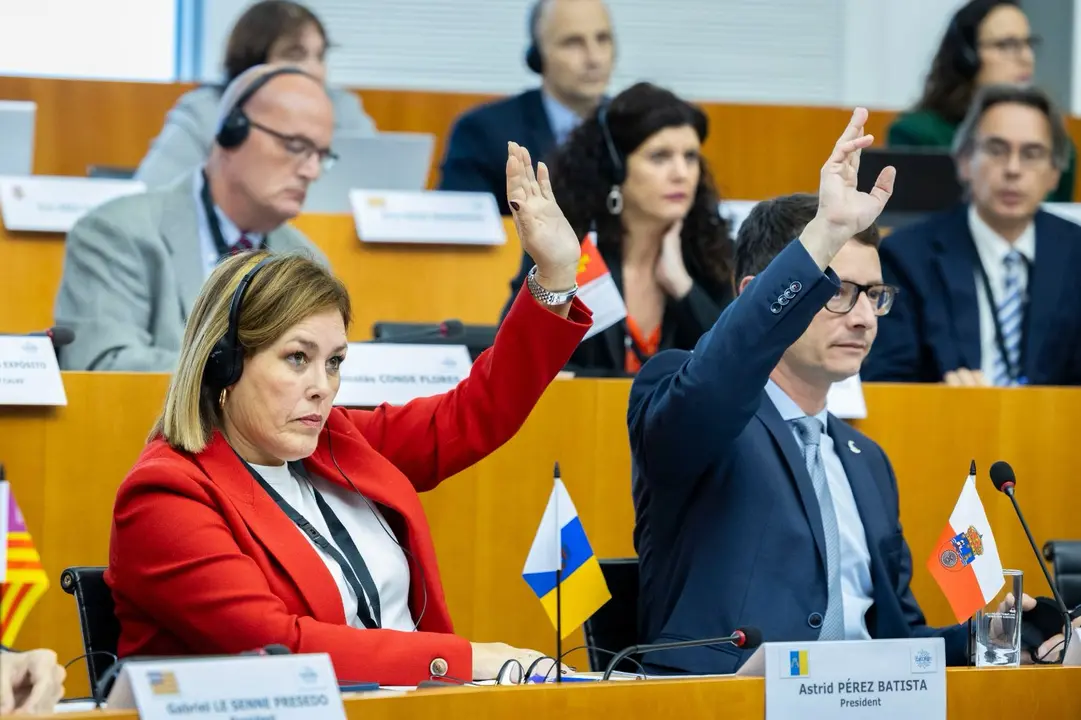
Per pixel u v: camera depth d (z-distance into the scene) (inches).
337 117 670.5
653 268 520.1
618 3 1024.9
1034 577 455.2
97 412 393.7
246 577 276.2
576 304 338.3
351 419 339.3
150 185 609.9
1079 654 284.2
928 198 627.2
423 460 338.3
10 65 897.5
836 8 1034.7
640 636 343.0
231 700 208.7
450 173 687.7
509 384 335.9
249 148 507.8
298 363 295.3
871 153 624.1
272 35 628.1
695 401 312.0
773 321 307.7
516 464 424.5
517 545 423.5
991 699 270.1
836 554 334.6
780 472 335.9
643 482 349.7
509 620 422.6
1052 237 557.9
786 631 321.1
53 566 389.4
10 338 391.5
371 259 580.7
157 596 278.2
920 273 544.7
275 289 294.0
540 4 697.6
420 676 275.6
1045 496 456.8
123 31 914.1
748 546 327.0
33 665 232.2
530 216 331.3
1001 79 725.3
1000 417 455.2
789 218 352.5
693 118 516.7
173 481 282.5
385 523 315.3
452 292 587.2
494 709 231.6
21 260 554.9
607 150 514.6
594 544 428.5
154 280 501.0
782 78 1032.2
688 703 243.9
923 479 451.2
